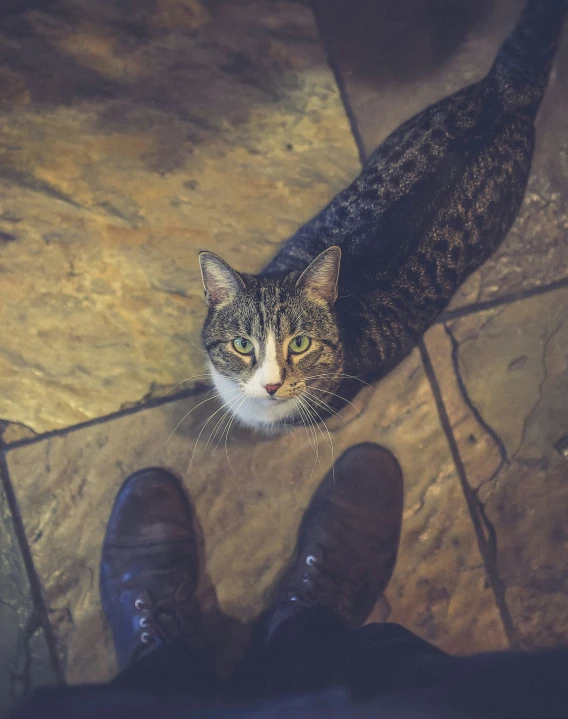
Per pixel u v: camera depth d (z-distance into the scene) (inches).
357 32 32.2
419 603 28.4
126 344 28.5
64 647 26.5
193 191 29.8
